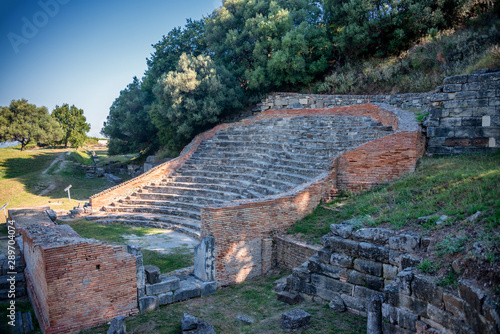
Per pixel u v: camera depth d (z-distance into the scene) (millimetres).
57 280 8328
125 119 35844
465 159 13078
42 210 19891
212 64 28844
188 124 28391
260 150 21938
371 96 23391
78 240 8953
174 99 27375
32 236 10234
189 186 21594
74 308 8547
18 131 45875
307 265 9867
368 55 28094
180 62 28266
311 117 23328
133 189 22656
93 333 8422
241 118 30016
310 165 16359
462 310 5691
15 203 25281
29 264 10805
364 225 9375
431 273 6668
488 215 7180
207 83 27406
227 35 30203
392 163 13508
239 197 17609
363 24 26156
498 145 13523
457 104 14312
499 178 9336
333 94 26656
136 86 38094
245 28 30094
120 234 16672
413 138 13219
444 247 6988
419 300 6543
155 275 9812
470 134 14062
